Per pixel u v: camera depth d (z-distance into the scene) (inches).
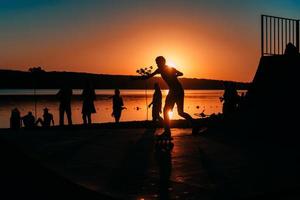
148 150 398.9
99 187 259.3
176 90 457.1
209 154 375.6
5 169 312.2
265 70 513.7
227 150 396.8
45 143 447.8
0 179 283.3
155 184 265.9
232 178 279.3
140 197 236.5
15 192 253.8
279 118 479.5
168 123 451.2
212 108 2265.0
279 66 501.4
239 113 514.9
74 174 294.5
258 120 495.2
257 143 447.2
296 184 261.1
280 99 487.5
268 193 241.4
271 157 360.2
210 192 244.7
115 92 730.2
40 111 1902.1
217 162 336.8
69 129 626.8
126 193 244.8
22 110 1962.4
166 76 454.9
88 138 491.5
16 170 307.7
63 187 263.7
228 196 235.0
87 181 274.4
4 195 248.7
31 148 412.2
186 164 329.1
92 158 356.8
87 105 676.1
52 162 338.6
